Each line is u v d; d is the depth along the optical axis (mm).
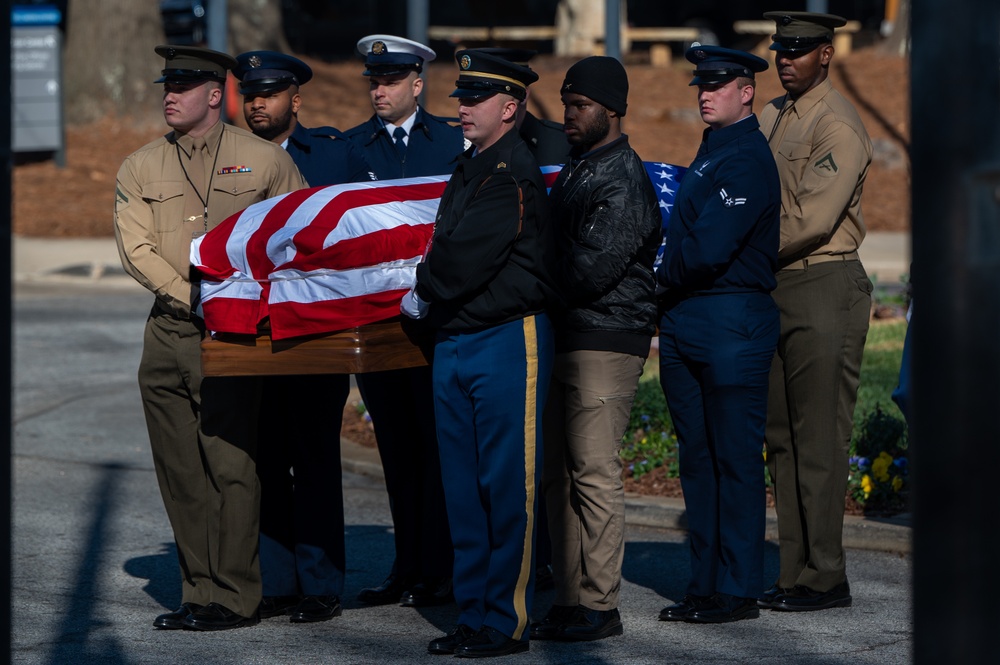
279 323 12258
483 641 12297
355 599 14859
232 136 13305
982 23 4645
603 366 12688
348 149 15438
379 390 14492
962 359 4723
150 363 13383
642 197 12516
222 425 13148
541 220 12086
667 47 69688
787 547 13984
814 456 13633
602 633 12906
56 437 24078
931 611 4793
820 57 13477
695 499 13539
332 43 79875
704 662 12117
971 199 4691
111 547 17016
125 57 61531
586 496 12852
